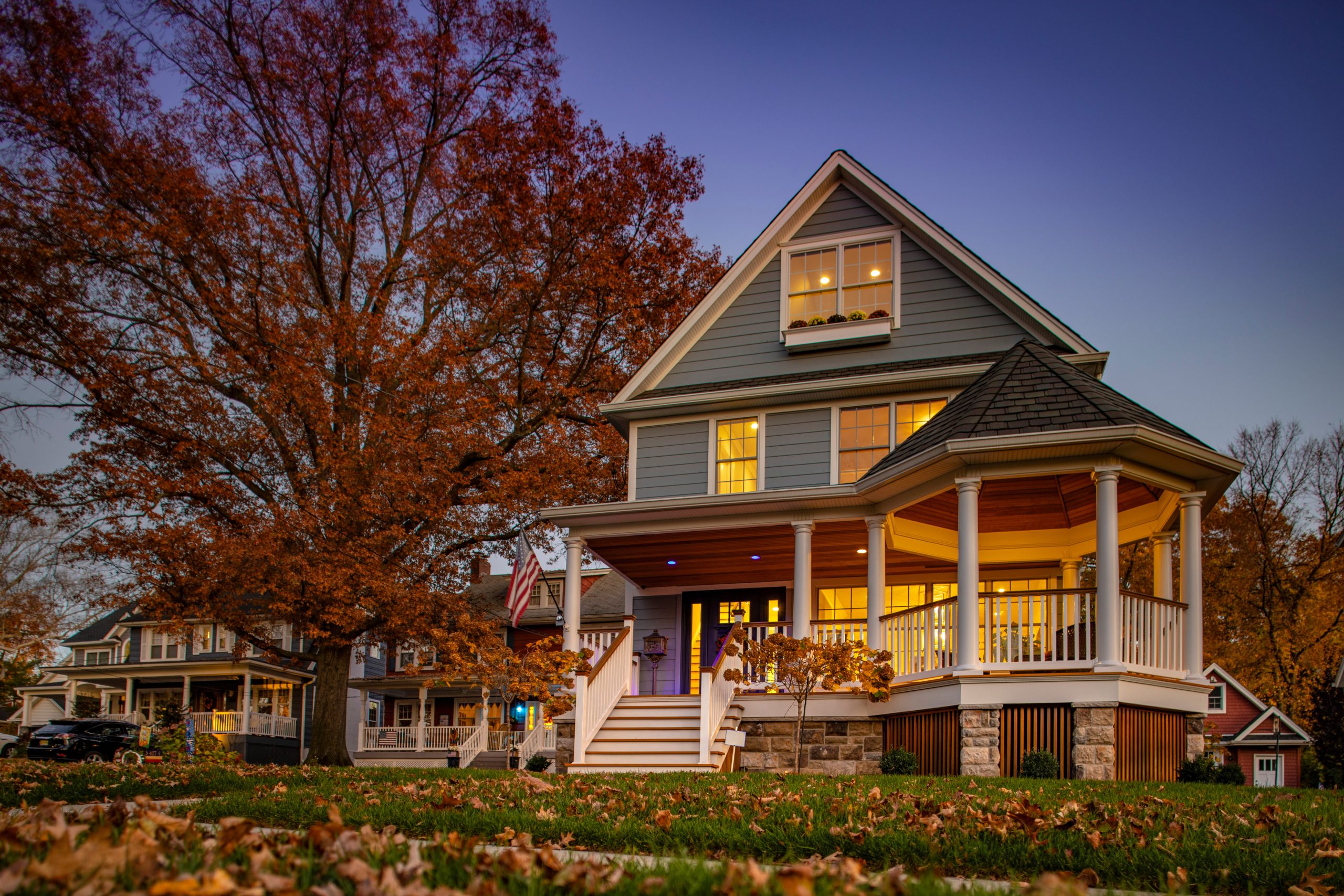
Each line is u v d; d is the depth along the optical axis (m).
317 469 19.52
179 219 19.00
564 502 21.19
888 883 3.51
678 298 24.30
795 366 19.17
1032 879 4.80
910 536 17.14
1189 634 13.37
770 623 16.48
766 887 3.31
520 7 23.98
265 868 3.43
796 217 19.77
